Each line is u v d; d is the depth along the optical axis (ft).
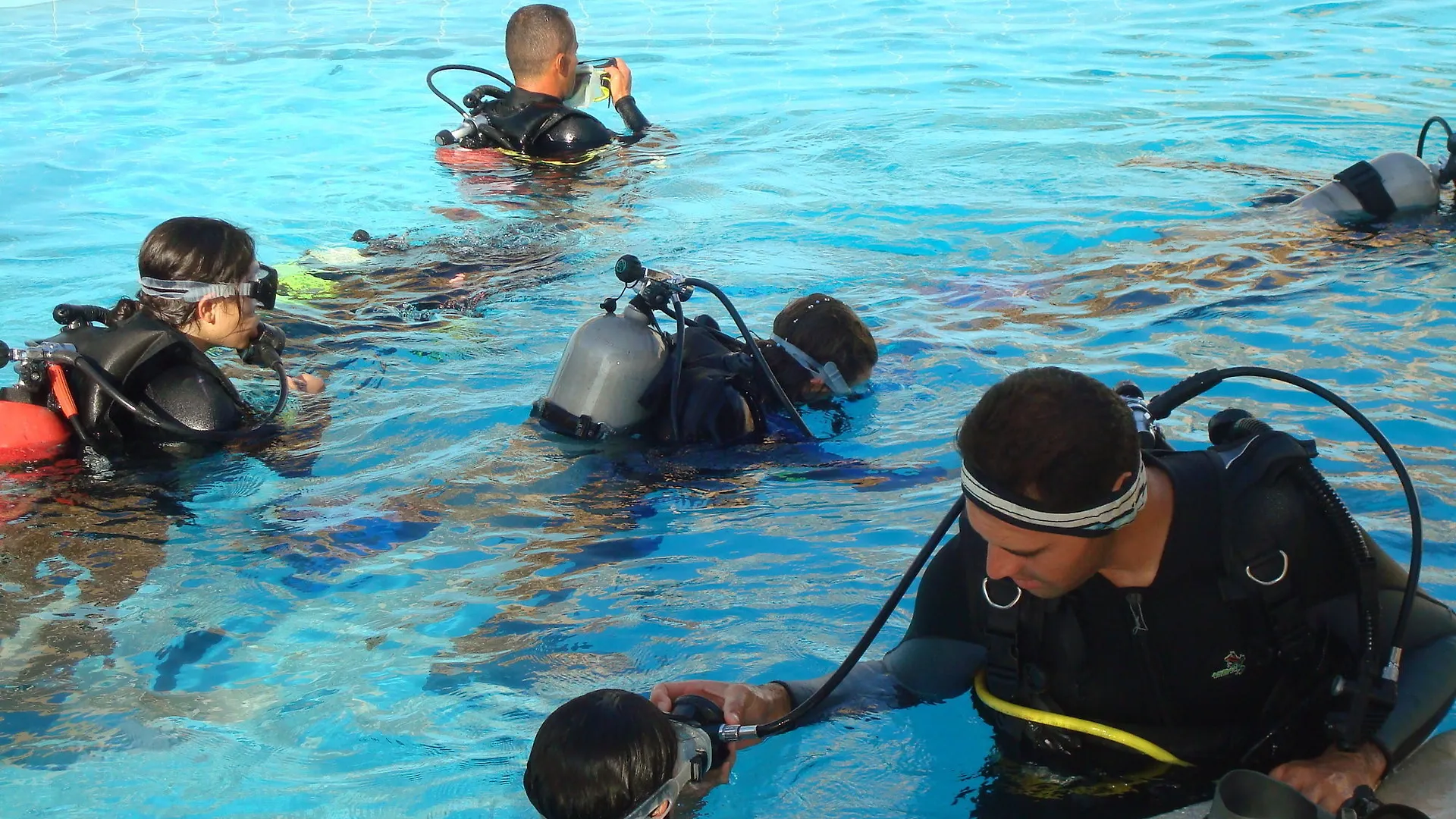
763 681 8.64
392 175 23.82
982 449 6.32
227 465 12.38
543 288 17.80
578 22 39.55
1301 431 12.41
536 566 10.44
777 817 7.39
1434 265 17.07
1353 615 6.81
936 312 16.65
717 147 25.53
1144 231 19.44
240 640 9.34
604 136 25.39
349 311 17.01
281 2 42.91
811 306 13.93
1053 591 6.64
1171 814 6.95
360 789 7.61
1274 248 18.16
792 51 34.88
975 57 33.32
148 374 12.62
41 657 9.07
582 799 6.70
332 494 11.81
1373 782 6.82
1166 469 6.81
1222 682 7.02
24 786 7.63
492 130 25.31
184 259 12.95
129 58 34.09
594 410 12.64
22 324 16.56
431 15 40.22
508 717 8.36
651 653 9.07
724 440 12.66
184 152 25.43
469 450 12.71
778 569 10.28
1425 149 23.35
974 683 7.87
